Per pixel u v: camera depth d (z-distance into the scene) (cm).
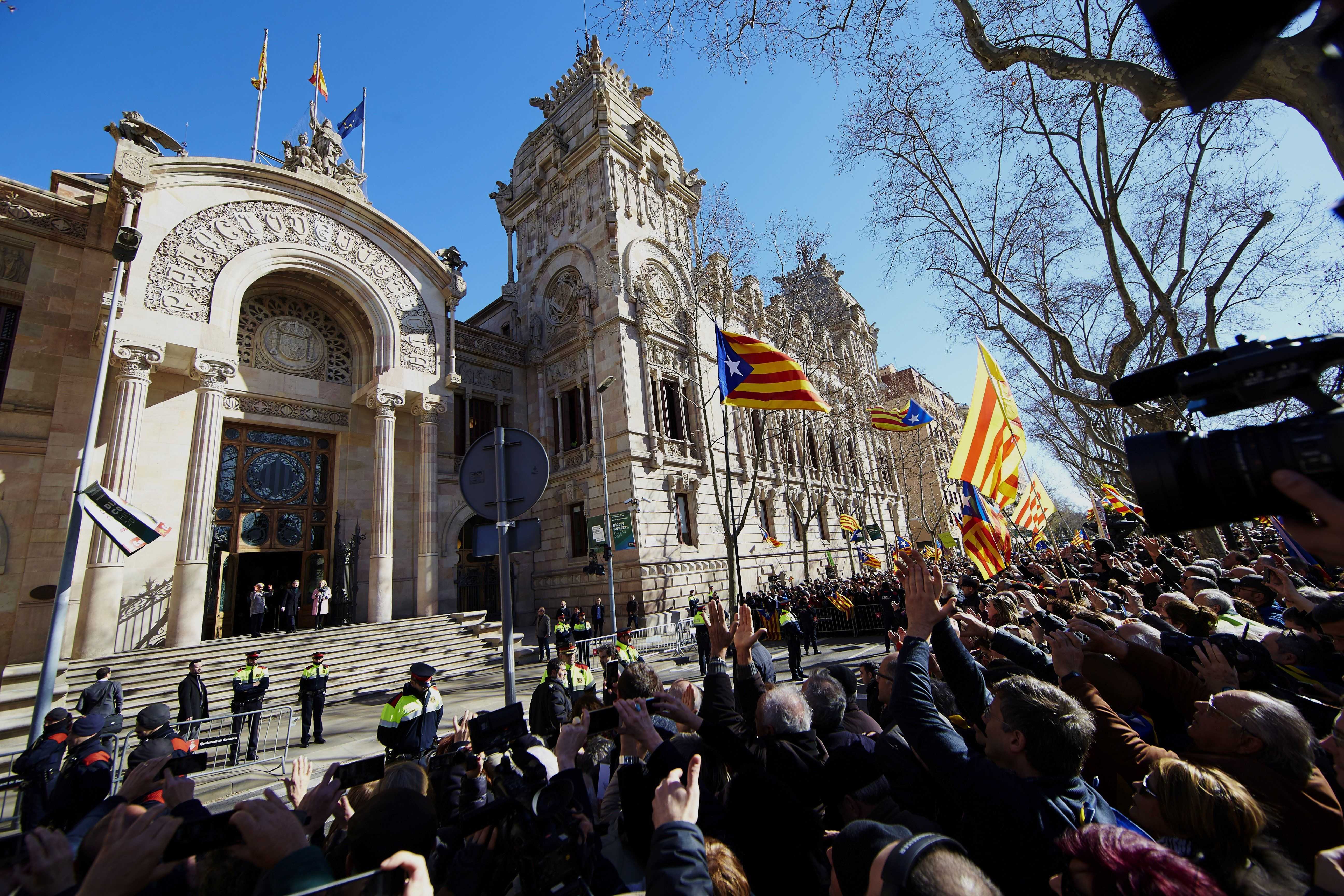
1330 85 159
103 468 1697
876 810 325
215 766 990
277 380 2231
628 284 2945
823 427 4066
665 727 436
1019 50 737
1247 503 164
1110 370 1144
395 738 676
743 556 3070
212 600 1967
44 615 1545
